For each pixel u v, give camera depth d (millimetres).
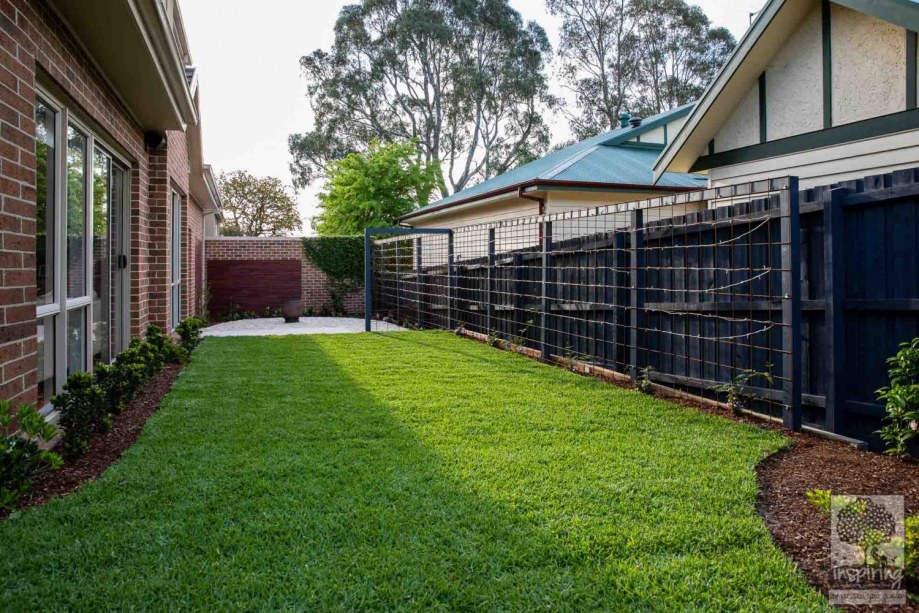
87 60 5102
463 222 16156
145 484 3393
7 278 3449
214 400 5594
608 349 7148
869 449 4352
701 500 3238
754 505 3209
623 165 13953
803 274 4797
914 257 4043
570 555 2627
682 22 32531
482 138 33906
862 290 4371
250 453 3992
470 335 11062
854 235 4418
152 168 8250
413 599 2297
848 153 6805
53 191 4594
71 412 3844
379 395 5848
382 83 32719
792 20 7227
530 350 8859
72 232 5117
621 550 2686
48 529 2805
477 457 3951
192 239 13648
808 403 4730
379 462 3834
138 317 7238
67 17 4477
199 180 13492
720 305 5434
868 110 6582
